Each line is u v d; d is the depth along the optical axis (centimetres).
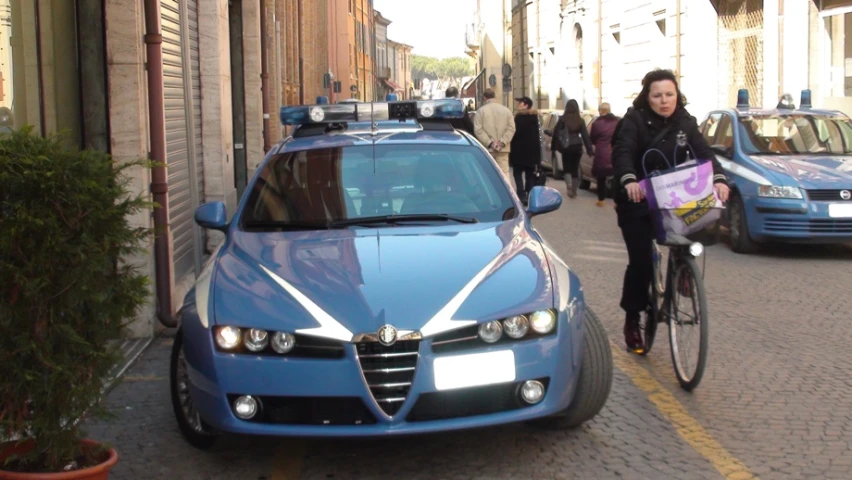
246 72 1686
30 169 378
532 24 4550
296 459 506
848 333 751
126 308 419
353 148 632
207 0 1133
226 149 1197
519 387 462
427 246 516
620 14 2886
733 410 568
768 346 714
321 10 4416
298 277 483
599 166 1731
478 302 461
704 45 2252
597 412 526
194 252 1050
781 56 1930
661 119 642
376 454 508
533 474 475
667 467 480
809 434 525
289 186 600
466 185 600
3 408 402
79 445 418
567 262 1114
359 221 567
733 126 1266
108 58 766
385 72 10156
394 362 446
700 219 600
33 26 693
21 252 385
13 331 390
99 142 780
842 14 1791
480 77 7000
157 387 637
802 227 1110
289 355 450
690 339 603
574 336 481
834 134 1245
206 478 483
